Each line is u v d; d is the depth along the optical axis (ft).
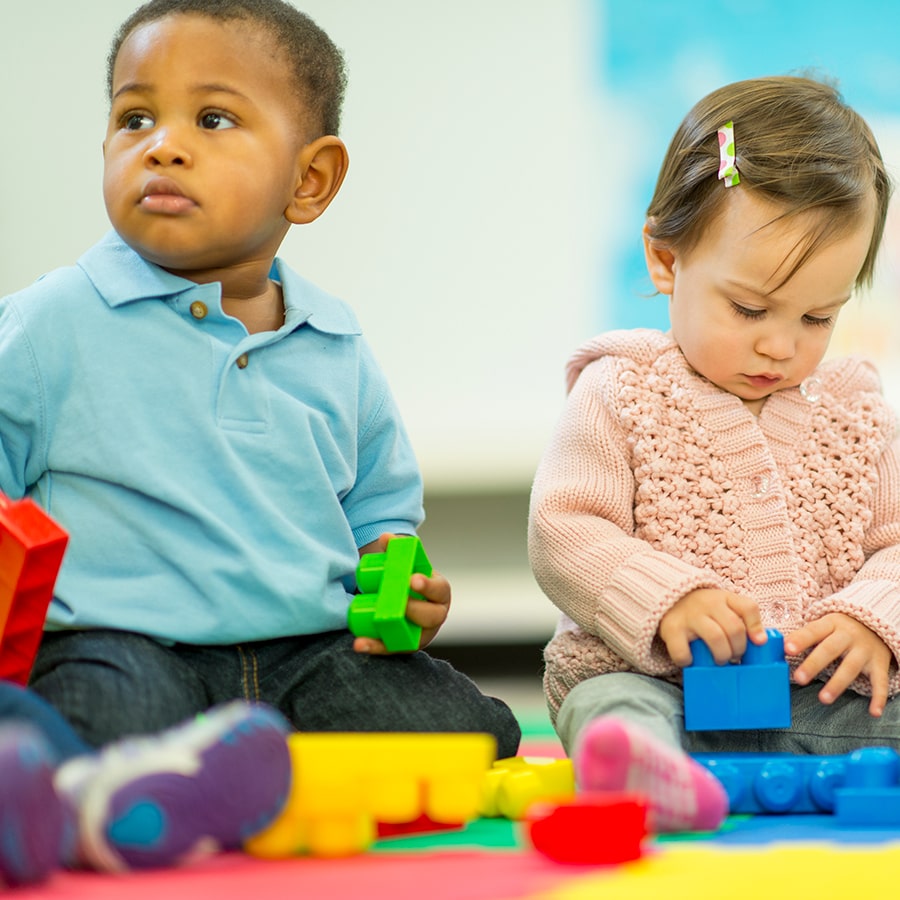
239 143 5.06
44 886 2.81
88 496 4.85
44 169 12.98
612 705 4.88
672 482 5.51
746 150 5.46
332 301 5.62
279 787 3.17
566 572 5.24
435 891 2.81
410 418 13.24
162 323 5.04
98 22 12.87
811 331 5.52
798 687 5.35
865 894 2.77
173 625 4.70
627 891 2.77
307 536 5.07
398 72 12.99
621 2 12.82
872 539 5.70
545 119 12.98
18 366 4.83
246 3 5.29
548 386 13.15
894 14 12.42
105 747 4.12
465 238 13.10
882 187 5.75
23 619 4.13
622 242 13.00
